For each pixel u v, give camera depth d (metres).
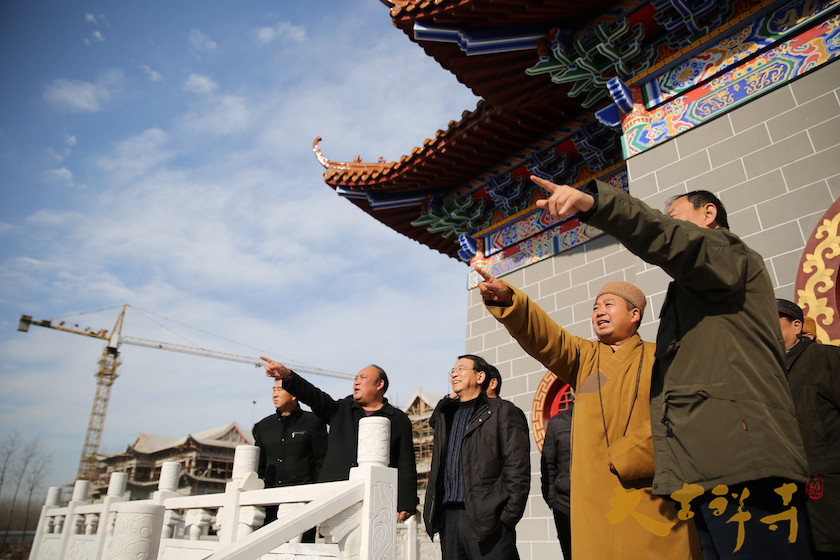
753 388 1.88
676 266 1.94
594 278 7.87
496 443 4.23
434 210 9.95
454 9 6.32
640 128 6.53
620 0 6.55
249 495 4.29
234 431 70.38
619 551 2.40
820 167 5.04
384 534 3.37
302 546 3.68
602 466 2.61
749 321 1.99
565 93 7.54
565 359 2.96
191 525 4.82
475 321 9.27
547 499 4.90
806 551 1.70
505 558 3.90
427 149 8.73
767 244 5.14
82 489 7.49
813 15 5.43
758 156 5.48
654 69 6.55
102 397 78.50
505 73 7.21
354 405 5.13
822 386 3.10
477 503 4.02
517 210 9.25
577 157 8.62
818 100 5.25
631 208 1.90
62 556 7.04
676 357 2.11
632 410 2.60
